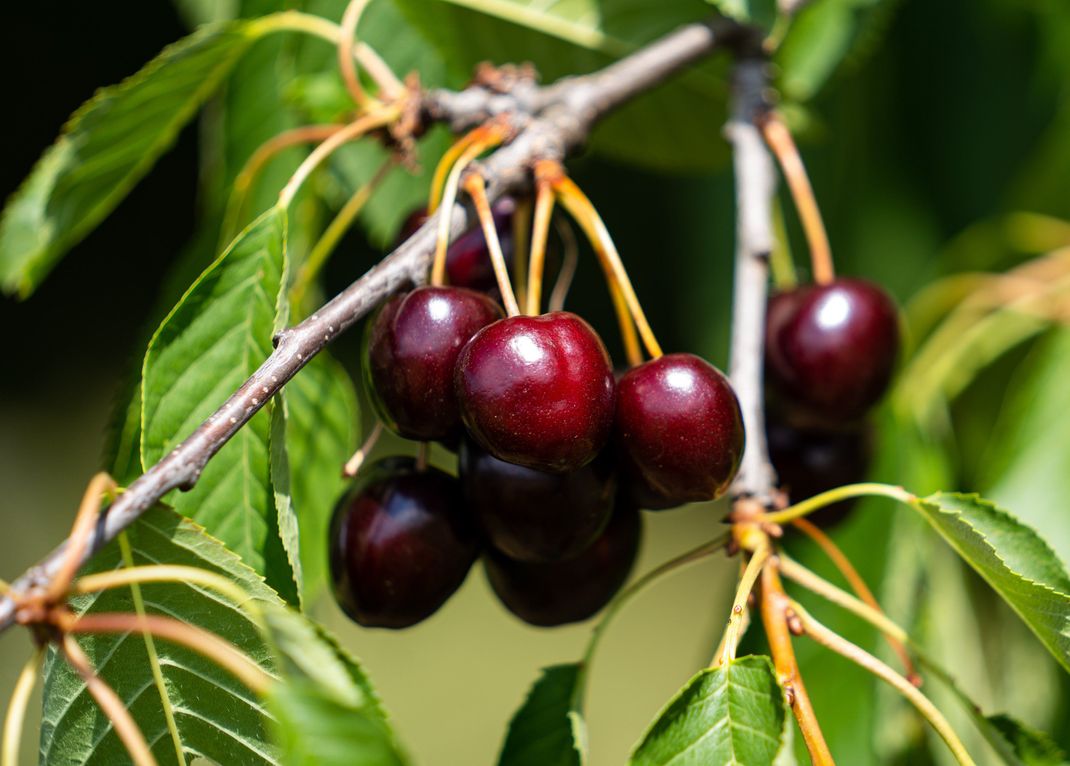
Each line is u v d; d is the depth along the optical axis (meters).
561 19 0.58
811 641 0.53
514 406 0.44
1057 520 0.58
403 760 0.40
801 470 0.53
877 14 0.62
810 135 0.64
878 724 0.53
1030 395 0.59
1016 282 0.61
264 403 0.44
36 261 0.54
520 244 0.50
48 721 0.44
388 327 0.46
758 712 0.43
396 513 0.47
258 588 0.44
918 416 0.58
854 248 0.72
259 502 0.48
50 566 0.41
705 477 0.45
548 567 0.48
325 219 0.60
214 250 0.56
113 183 0.54
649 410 0.45
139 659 0.44
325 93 0.56
